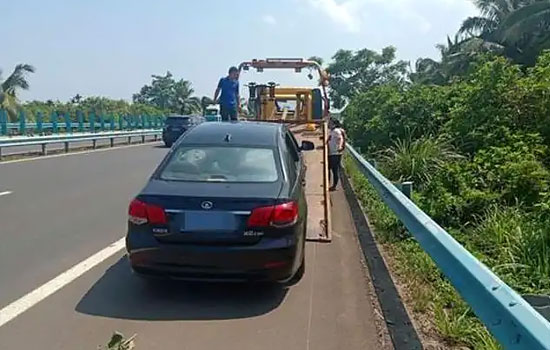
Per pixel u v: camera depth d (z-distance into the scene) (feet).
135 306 19.94
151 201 20.40
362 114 97.19
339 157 52.37
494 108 46.57
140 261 20.39
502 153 37.58
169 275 20.34
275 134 25.25
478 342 16.39
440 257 17.71
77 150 96.73
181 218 20.16
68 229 31.99
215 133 24.82
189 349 16.47
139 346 16.62
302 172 26.63
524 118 44.29
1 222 33.60
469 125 48.16
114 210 38.17
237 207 20.16
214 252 19.94
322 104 64.23
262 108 64.54
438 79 157.79
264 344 16.89
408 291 21.65
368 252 28.12
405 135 62.03
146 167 67.82
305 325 18.45
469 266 14.58
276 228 20.27
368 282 23.09
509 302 11.75
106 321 18.51
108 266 24.68
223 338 17.33
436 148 47.93
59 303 20.04
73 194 45.19
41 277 22.94
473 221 31.81
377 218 34.71
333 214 39.37
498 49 123.44
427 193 35.99
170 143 115.65
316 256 27.35
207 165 22.79
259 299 20.98
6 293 20.94
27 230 31.53
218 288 22.15
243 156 23.25
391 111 66.03
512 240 25.88
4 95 150.71
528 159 35.76
